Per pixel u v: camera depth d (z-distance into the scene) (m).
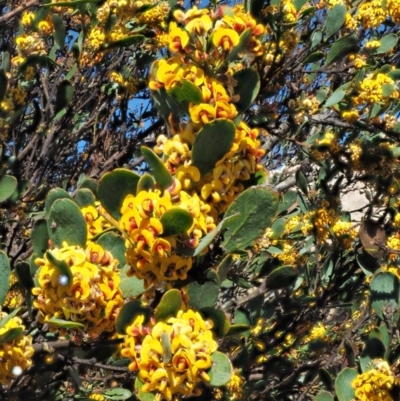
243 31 0.46
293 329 0.88
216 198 0.45
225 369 0.43
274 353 0.99
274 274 0.57
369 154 0.81
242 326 0.46
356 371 0.59
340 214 0.88
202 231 0.44
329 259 0.91
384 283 0.63
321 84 0.97
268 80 0.66
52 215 0.46
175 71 0.46
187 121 0.47
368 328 0.86
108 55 0.97
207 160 0.45
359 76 0.74
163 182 0.44
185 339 0.43
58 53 1.01
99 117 1.02
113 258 0.46
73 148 1.08
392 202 0.87
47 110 0.82
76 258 0.44
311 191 0.93
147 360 0.43
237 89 0.47
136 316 0.44
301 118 0.77
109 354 0.53
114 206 0.45
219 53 0.46
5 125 0.73
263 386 0.85
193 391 0.44
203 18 0.45
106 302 0.45
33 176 0.86
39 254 0.48
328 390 0.67
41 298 0.45
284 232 0.97
